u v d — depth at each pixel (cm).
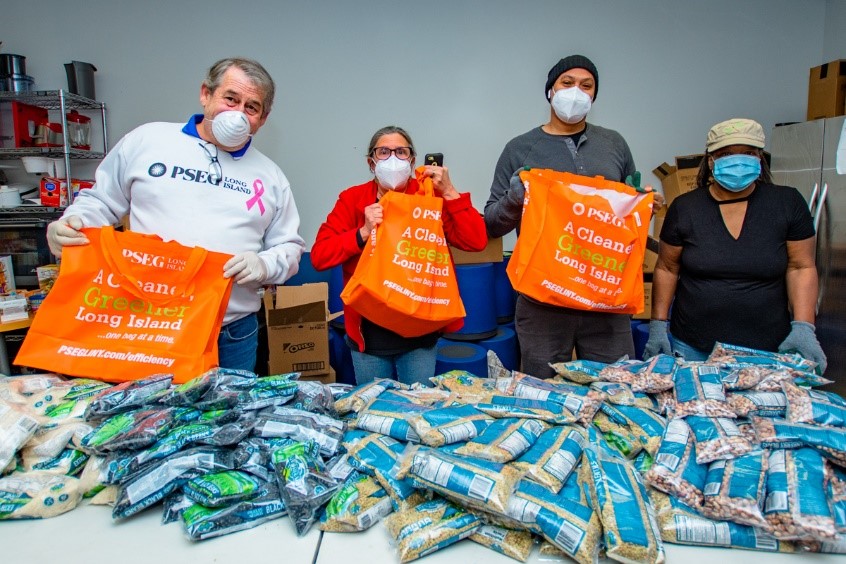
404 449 93
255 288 146
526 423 96
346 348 260
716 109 309
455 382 123
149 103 300
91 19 293
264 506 86
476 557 79
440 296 140
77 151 275
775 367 107
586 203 138
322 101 304
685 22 303
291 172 309
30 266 253
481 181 312
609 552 74
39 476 90
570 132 175
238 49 298
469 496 80
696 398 98
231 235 134
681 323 167
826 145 237
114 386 110
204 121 135
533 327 169
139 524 85
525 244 140
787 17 303
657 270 171
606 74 307
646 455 95
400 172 147
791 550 79
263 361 274
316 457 92
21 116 266
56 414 98
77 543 80
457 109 306
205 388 100
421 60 303
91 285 116
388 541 82
